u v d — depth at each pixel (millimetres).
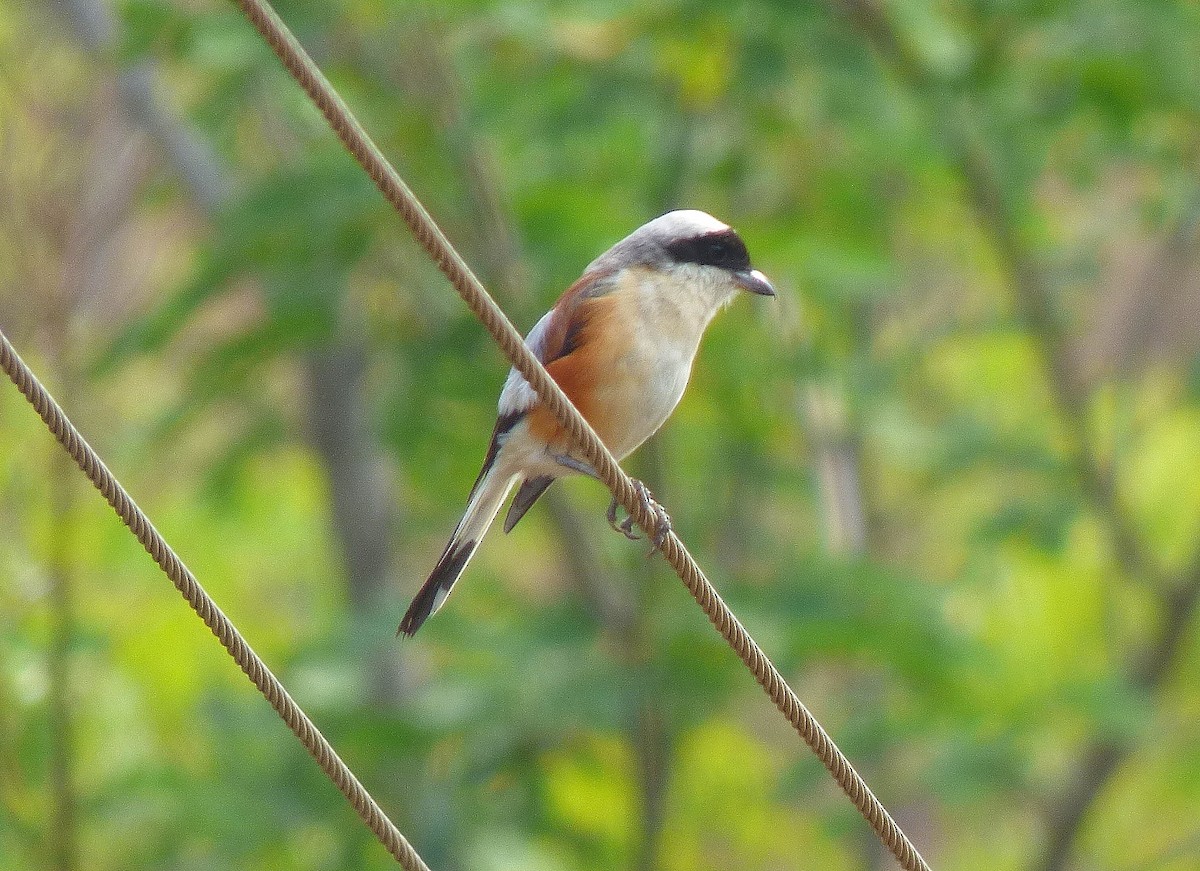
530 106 14367
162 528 18312
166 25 13336
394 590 16969
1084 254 18359
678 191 14898
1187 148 17250
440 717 13266
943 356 19859
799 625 13117
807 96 14438
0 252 12469
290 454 18984
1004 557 18531
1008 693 14609
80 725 13617
